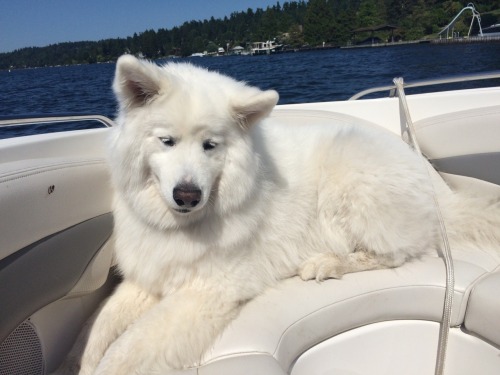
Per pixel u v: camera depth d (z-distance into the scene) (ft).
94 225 2.21
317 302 2.16
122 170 2.20
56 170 1.94
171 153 2.14
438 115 3.52
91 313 2.46
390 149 2.80
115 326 2.26
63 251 1.96
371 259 2.63
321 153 2.83
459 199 2.96
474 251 2.72
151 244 2.31
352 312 2.19
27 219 1.71
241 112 2.22
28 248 1.75
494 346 2.10
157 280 2.33
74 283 2.09
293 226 2.67
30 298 1.79
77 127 5.19
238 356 1.83
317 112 3.47
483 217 2.83
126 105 2.16
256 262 2.42
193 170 2.08
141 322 2.08
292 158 2.75
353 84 13.11
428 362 2.32
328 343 2.18
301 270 2.55
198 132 2.13
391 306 2.26
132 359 1.93
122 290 2.43
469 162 3.40
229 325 2.07
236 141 2.27
